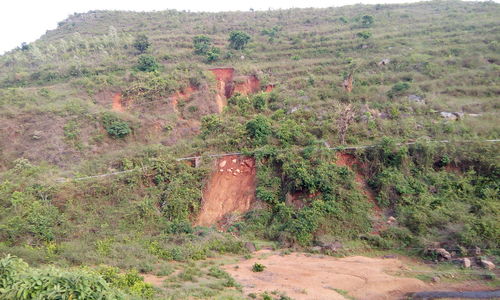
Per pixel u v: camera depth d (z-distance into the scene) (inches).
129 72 1327.5
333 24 2021.4
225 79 1353.3
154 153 891.4
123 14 2480.3
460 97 1088.2
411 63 1333.7
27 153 919.0
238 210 781.9
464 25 1674.5
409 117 938.1
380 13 2138.3
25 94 1151.0
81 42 1806.1
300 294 470.6
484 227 605.9
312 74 1318.9
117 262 536.4
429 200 701.9
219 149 883.4
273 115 1008.2
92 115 1034.7
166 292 428.5
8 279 260.5
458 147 783.1
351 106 966.4
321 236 667.4
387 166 785.6
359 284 517.7
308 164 780.6
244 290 472.4
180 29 2053.4
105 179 785.6
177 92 1226.6
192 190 789.9
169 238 669.3
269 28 1987.0
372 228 685.9
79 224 690.8
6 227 631.2
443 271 556.1
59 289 246.8
